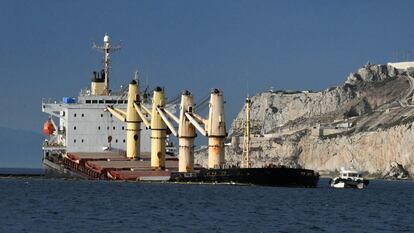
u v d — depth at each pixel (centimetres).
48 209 18425
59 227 15125
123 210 18375
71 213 17612
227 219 17038
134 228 15162
